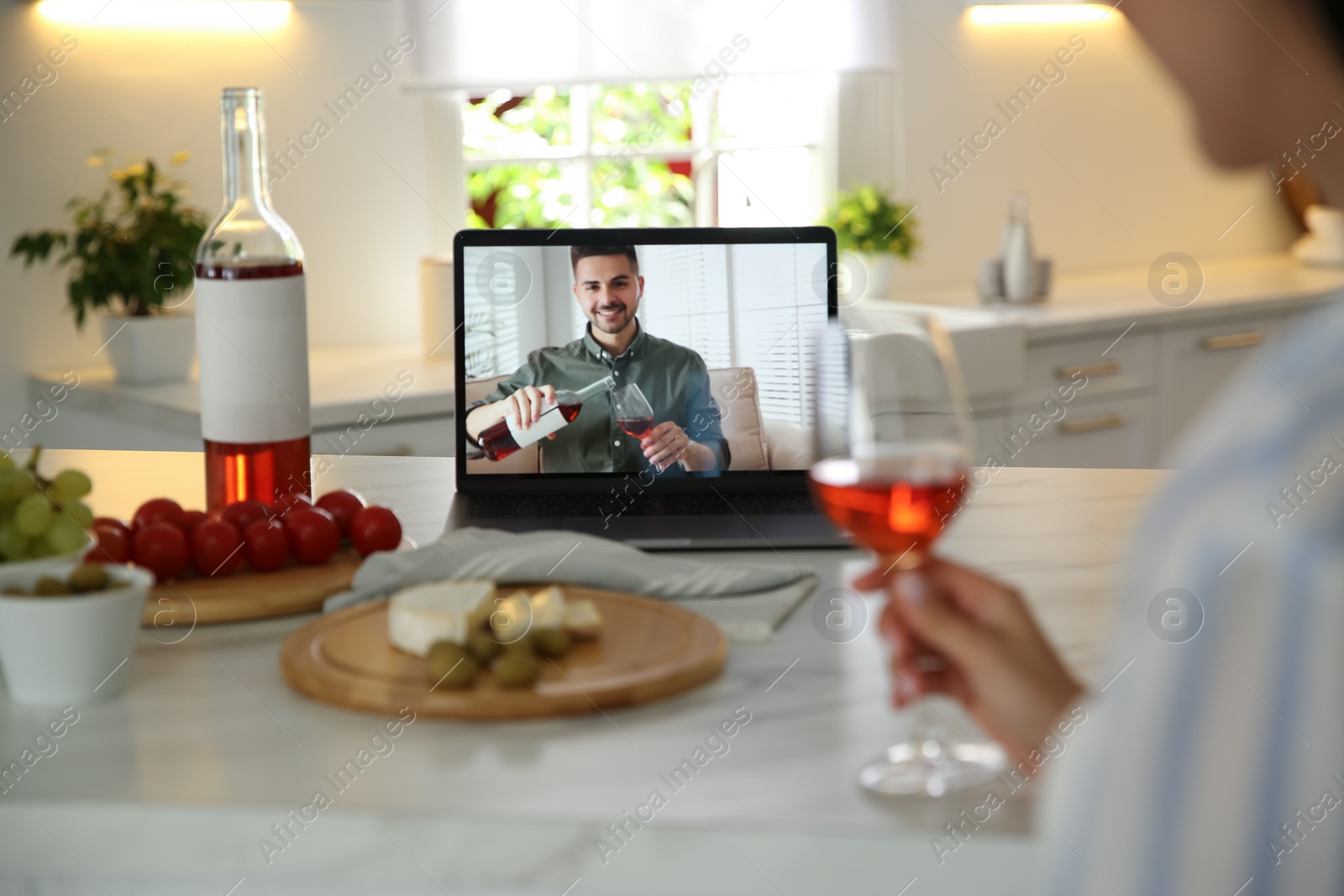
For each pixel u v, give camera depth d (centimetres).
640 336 121
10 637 71
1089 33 354
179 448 234
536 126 326
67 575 75
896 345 65
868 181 343
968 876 56
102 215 261
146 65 266
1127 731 28
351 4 286
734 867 57
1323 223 378
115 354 253
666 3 298
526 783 61
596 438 122
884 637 61
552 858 58
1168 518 28
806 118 341
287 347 105
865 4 317
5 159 254
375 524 100
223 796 60
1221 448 27
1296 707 25
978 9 339
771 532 106
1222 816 26
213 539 93
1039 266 313
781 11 308
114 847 60
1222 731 26
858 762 63
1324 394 26
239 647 83
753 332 121
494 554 90
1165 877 27
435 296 282
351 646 78
